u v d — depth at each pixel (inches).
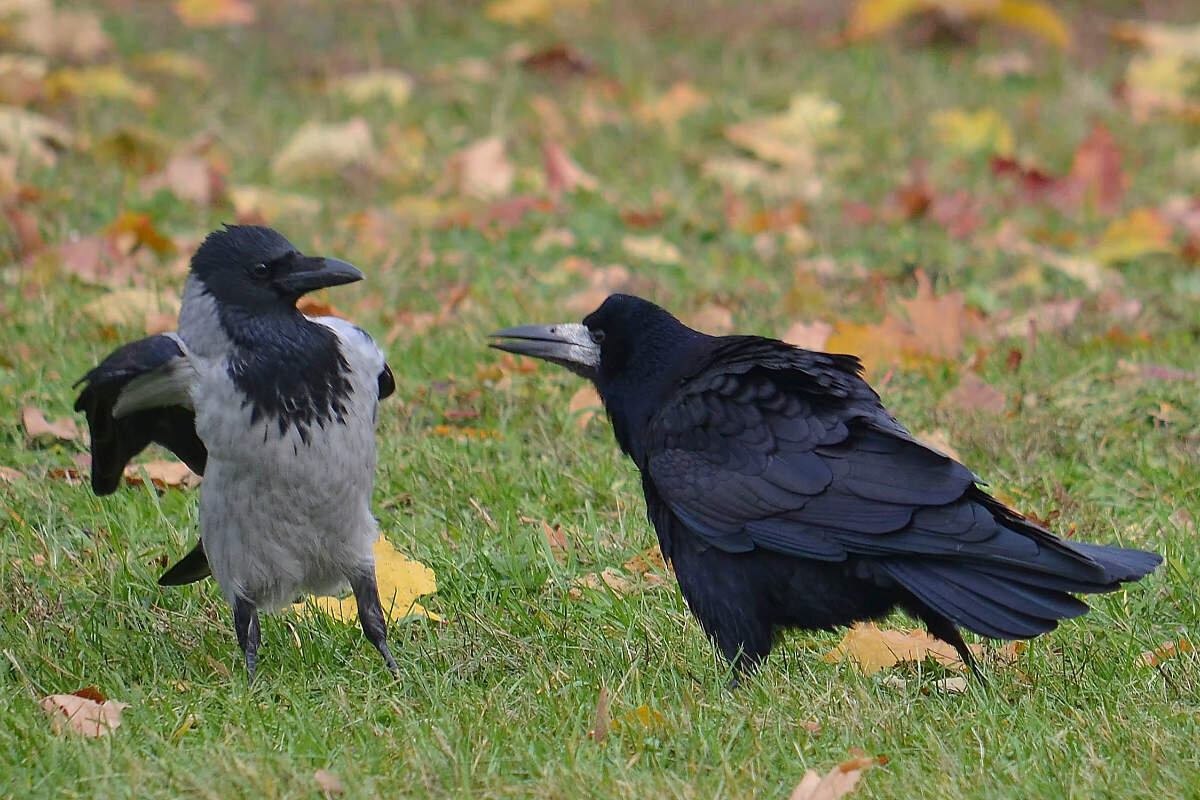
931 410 483.8
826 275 616.7
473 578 394.0
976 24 949.2
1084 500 433.4
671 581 390.0
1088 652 350.0
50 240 611.8
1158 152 773.3
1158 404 486.3
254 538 333.7
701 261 637.3
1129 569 310.7
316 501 332.2
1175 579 382.6
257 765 286.0
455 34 952.3
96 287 569.6
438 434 471.5
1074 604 306.7
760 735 302.0
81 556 398.0
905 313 569.6
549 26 960.9
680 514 340.8
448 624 370.3
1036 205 708.0
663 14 990.4
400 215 666.2
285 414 325.1
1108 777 281.9
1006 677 339.6
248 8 934.4
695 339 366.3
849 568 327.6
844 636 358.0
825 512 325.7
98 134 737.6
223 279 327.6
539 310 558.6
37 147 698.2
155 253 606.2
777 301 585.6
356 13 981.2
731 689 333.4
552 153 705.0
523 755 293.4
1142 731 299.3
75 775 286.8
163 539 407.8
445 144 765.9
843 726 307.0
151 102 780.6
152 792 277.9
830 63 905.5
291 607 376.8
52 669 338.6
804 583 332.8
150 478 440.1
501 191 698.8
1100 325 566.9
